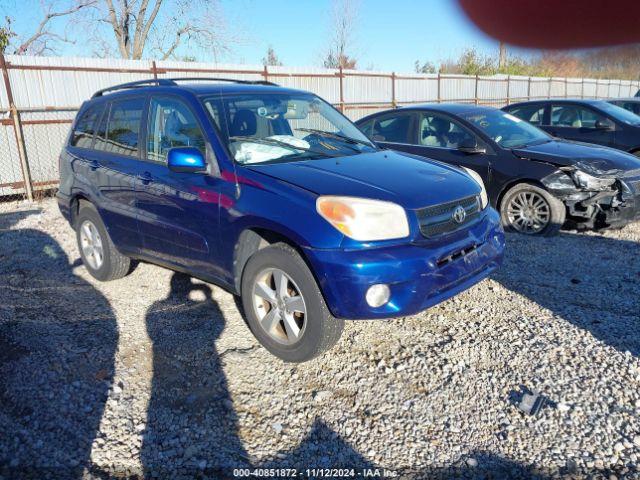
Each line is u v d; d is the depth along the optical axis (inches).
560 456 104.9
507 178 257.0
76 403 128.0
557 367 135.2
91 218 204.8
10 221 329.1
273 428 117.3
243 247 147.5
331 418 119.7
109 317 175.0
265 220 135.9
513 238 250.7
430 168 159.3
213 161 153.6
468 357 141.9
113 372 140.9
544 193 246.8
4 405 128.0
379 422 117.8
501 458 105.5
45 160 428.8
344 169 148.6
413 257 128.8
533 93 1007.6
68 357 148.6
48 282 211.6
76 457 110.0
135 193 176.6
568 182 241.8
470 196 150.6
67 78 437.1
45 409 126.0
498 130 275.4
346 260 124.8
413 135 293.4
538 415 117.0
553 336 151.3
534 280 195.6
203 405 126.0
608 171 242.2
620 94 1089.4
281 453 109.7
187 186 157.5
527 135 281.9
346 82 649.0
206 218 152.3
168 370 141.3
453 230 141.4
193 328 164.7
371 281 124.6
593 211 248.8
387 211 130.0
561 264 212.8
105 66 454.6
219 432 116.6
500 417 117.2
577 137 357.4
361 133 194.7
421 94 768.9
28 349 153.7
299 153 162.4
